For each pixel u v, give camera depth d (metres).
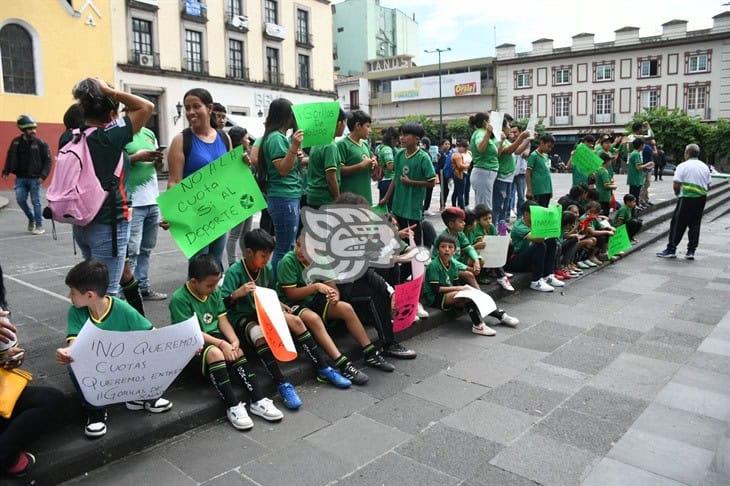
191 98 4.02
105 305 3.09
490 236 5.95
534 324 5.29
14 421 2.60
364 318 4.62
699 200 8.11
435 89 54.91
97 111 3.18
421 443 3.17
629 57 45.47
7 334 2.64
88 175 3.12
